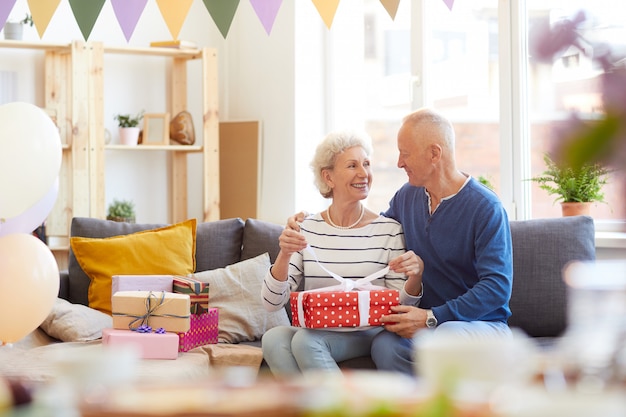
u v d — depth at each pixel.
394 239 2.60
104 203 4.33
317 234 2.62
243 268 3.03
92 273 3.04
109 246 3.05
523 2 3.52
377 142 4.37
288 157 4.48
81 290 3.11
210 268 3.15
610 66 0.38
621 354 0.62
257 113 4.71
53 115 4.30
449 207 2.49
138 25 4.73
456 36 3.92
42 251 2.55
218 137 4.61
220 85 4.95
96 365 0.82
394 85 4.26
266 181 4.64
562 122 0.38
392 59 4.27
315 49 4.48
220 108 4.95
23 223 2.75
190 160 4.89
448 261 2.50
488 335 2.30
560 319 2.80
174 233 3.12
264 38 4.63
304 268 2.61
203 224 3.23
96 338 2.76
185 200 4.80
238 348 2.66
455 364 0.67
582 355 0.64
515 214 3.55
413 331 2.36
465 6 3.86
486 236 2.42
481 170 3.80
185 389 0.68
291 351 2.46
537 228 2.88
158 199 4.81
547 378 0.64
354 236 2.60
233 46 4.89
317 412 0.59
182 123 4.61
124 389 0.69
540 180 3.26
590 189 3.16
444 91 3.99
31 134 2.61
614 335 0.63
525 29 3.53
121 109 4.71
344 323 2.39
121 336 2.40
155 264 3.04
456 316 2.36
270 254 3.14
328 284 2.56
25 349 2.65
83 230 3.17
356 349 2.48
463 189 2.49
